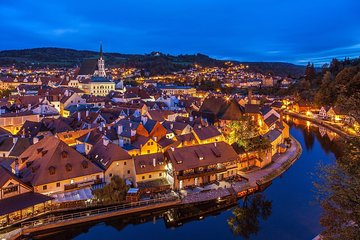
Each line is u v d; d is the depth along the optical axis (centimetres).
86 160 6812
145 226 5912
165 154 7444
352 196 3120
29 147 7519
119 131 8819
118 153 7075
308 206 6588
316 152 10969
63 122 10156
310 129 15500
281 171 8650
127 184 6775
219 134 9525
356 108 3581
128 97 17750
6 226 5231
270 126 11938
